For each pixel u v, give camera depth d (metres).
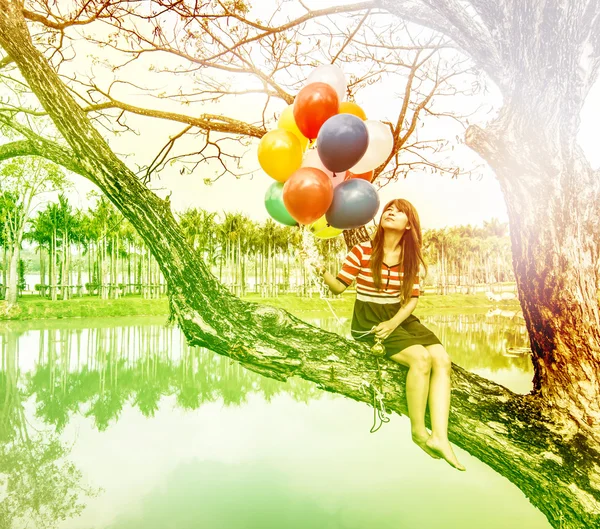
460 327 20.50
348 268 2.04
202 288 1.94
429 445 1.67
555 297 1.68
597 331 1.65
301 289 35.38
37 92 1.98
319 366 1.86
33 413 7.58
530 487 1.75
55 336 16.64
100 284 31.41
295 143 1.94
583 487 1.61
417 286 1.93
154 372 10.64
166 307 27.91
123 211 1.99
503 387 1.95
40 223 29.78
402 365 1.91
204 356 12.77
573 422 1.70
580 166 1.71
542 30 1.62
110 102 3.26
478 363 10.74
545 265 1.70
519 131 1.73
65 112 1.97
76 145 1.96
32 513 4.42
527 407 1.82
